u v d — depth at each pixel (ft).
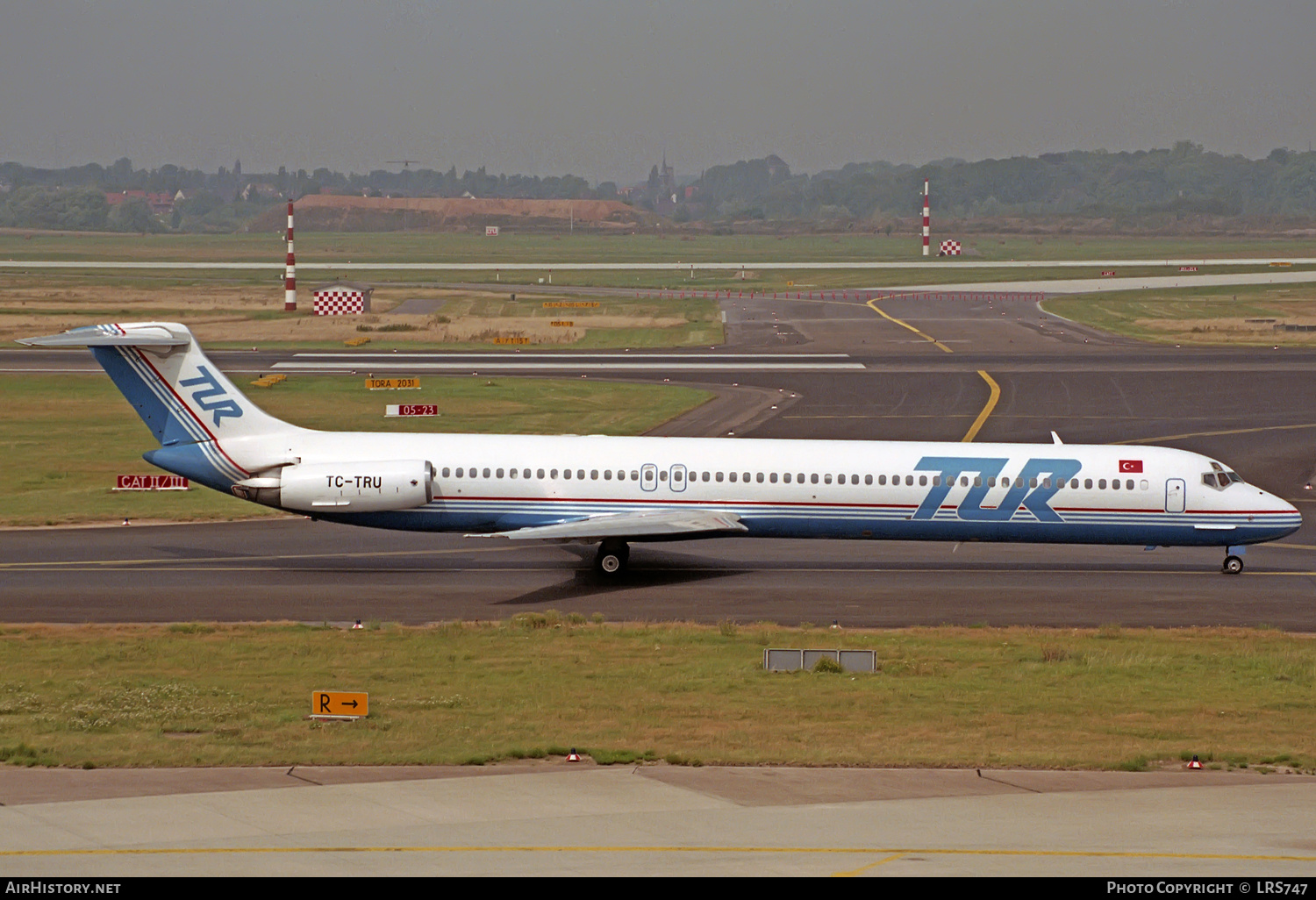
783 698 295.69
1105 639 371.15
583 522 443.73
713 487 455.22
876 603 420.77
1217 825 203.31
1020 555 492.95
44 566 457.68
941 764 239.09
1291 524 454.81
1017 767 238.68
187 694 291.38
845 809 210.38
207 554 480.64
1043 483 455.63
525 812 206.18
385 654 339.98
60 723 262.67
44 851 183.21
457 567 466.29
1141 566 478.18
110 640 355.77
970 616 404.36
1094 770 237.45
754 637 366.63
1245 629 386.93
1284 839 196.24
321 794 214.48
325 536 512.63
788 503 455.22
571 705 286.46
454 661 333.01
